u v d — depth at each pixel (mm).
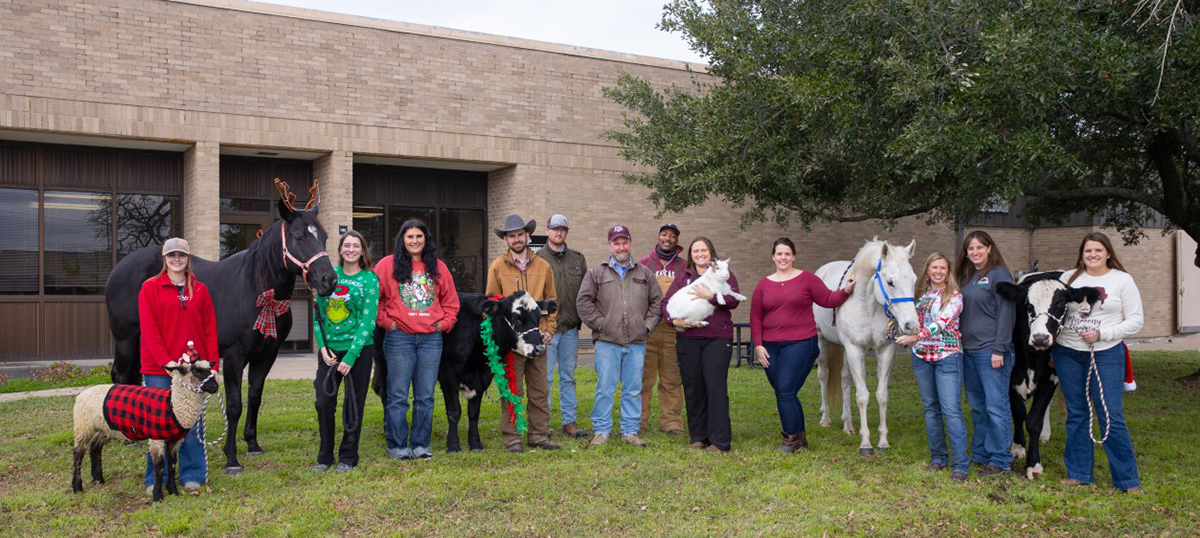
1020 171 8219
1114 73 7727
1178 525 5656
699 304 7453
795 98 9227
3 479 6656
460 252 17578
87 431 5984
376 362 7555
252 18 14500
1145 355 16531
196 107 14109
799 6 10969
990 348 6645
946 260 6820
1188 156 10828
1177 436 8328
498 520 5688
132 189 15094
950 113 8117
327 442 6797
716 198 18469
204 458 6320
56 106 13164
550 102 16906
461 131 16094
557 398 10852
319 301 6672
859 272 7449
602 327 7758
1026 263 22984
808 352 7555
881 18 9203
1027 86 7781
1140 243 22594
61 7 13195
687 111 11758
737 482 6652
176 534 5348
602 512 5844
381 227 16859
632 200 17672
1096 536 5492
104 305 15070
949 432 6734
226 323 6707
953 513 5844
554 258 8336
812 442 8102
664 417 8586
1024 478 6738
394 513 5770
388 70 15516
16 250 14406
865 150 10227
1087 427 6496
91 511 5812
